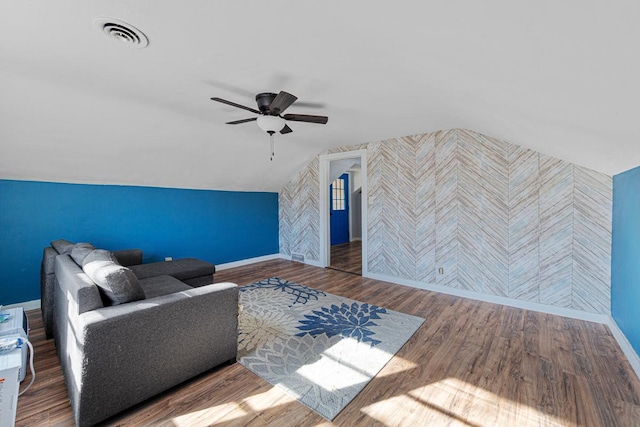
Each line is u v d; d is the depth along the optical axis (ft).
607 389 5.73
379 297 11.32
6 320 6.14
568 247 9.32
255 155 13.75
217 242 15.66
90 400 4.60
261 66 6.31
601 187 8.77
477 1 3.10
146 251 12.90
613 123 4.85
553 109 5.38
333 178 19.15
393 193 13.24
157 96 7.86
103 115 8.36
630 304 7.04
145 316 5.19
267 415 5.09
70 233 10.78
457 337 7.95
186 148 11.37
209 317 6.17
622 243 7.68
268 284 13.07
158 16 4.58
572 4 2.59
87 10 4.42
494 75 4.90
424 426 4.83
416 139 12.45
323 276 14.49
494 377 6.13
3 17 4.54
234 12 4.46
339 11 4.24
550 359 6.81
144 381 5.21
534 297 9.95
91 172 10.68
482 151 10.82
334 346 7.48
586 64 3.47
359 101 8.37
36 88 6.86
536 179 9.80
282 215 18.78
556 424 4.86
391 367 6.53
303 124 11.09
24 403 5.31
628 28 2.57
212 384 5.95
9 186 9.54
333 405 5.33
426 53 4.96
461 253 11.42
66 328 5.70
